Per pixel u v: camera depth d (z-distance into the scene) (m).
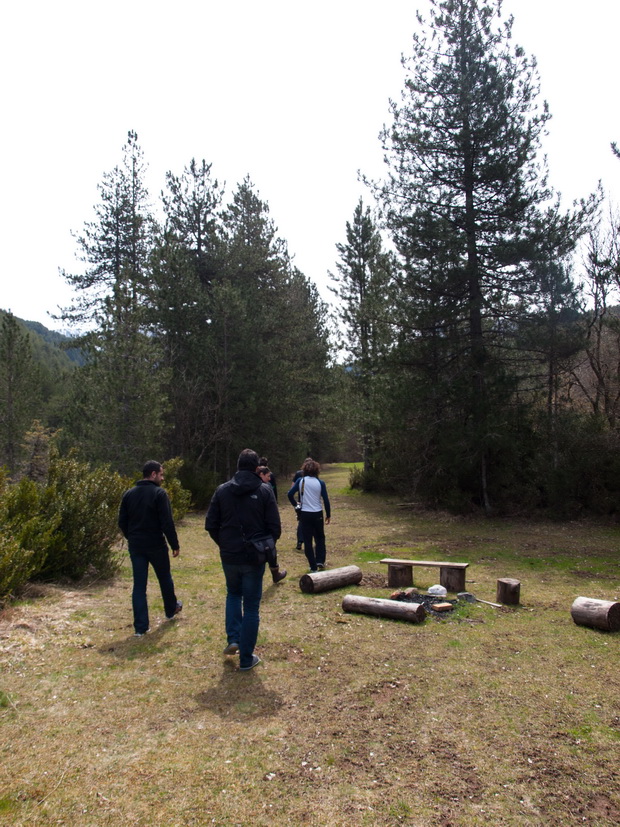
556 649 4.79
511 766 2.99
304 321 27.66
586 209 13.36
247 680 4.10
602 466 13.14
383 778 2.87
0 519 6.33
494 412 13.45
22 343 19.95
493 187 14.09
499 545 10.53
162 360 18.17
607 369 16.03
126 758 3.01
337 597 6.49
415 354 14.74
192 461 18.84
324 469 41.03
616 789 2.79
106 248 22.75
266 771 2.91
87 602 5.99
